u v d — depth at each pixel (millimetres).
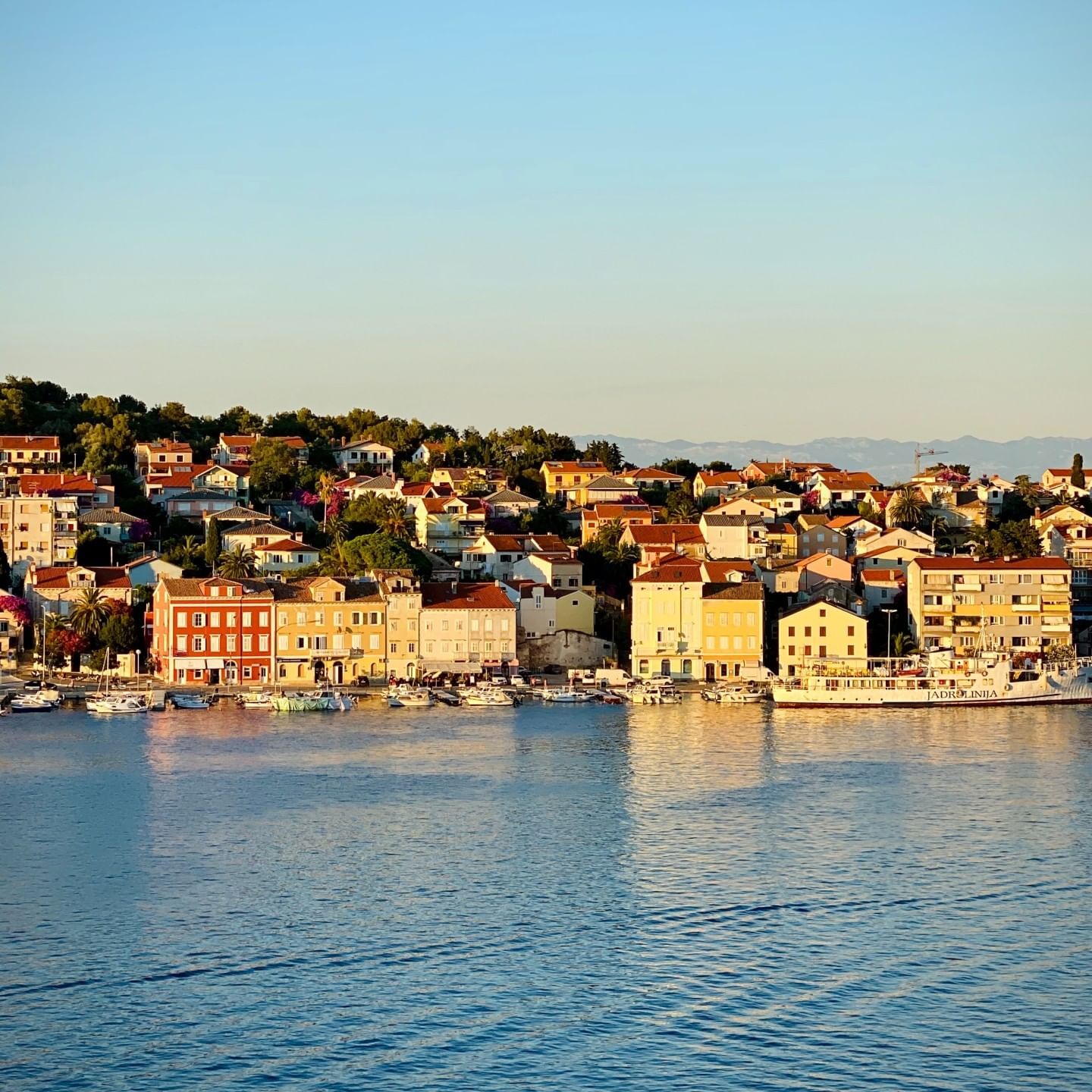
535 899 132500
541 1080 98938
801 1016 108188
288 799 170125
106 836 152875
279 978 114250
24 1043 103688
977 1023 107375
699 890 134875
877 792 173125
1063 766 189375
